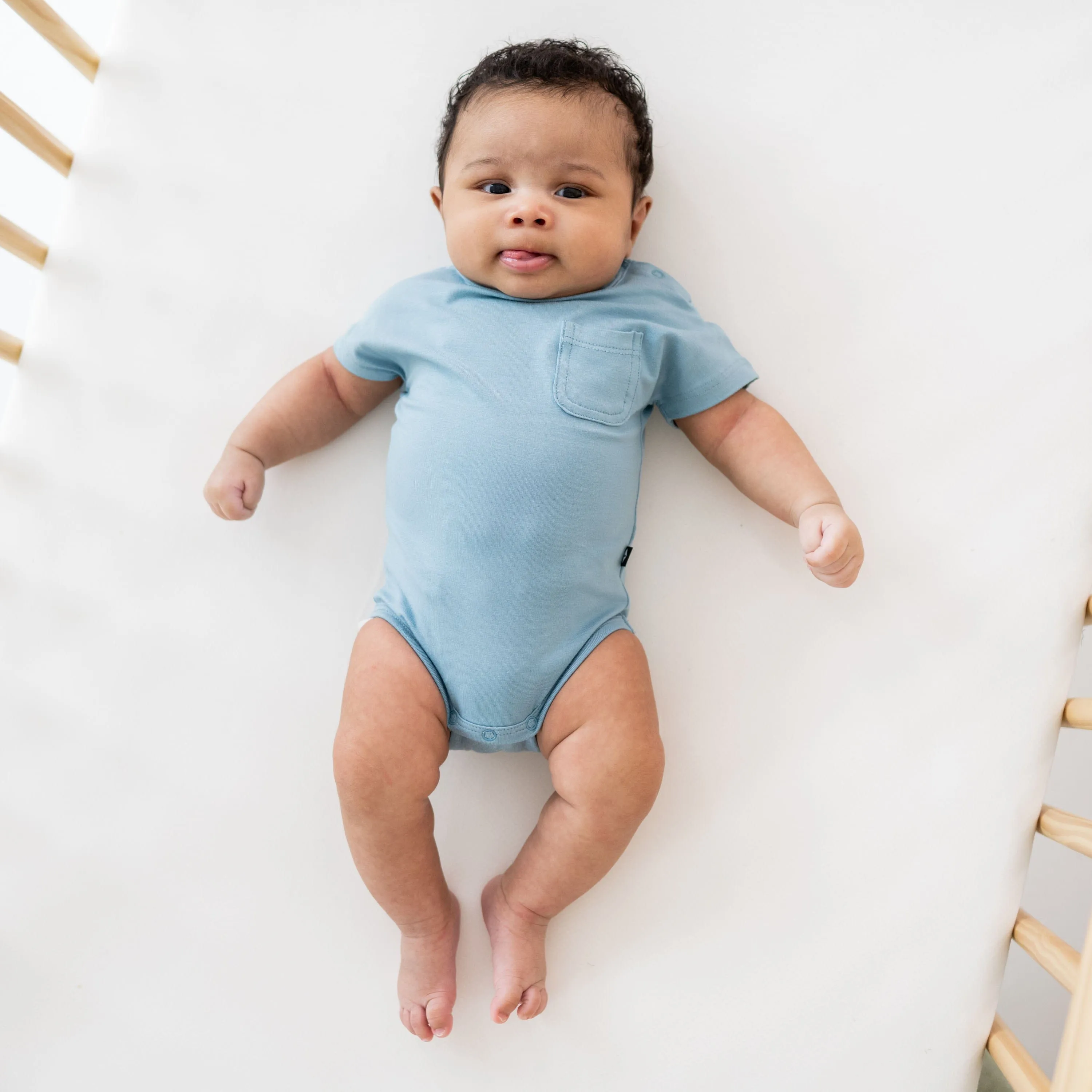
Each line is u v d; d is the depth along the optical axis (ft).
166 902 3.49
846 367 3.58
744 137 3.62
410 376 3.30
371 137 3.63
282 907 3.50
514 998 3.18
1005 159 3.59
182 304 3.60
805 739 3.52
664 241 3.60
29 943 3.46
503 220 3.01
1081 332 3.54
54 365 3.58
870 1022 3.41
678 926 3.48
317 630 3.58
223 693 3.56
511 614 3.06
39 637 3.55
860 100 3.60
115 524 3.58
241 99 3.61
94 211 3.59
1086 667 4.54
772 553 3.57
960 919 3.43
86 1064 3.42
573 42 3.42
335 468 3.60
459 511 3.05
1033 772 3.45
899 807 3.49
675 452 3.59
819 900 3.48
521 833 3.51
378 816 3.01
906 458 3.55
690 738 3.53
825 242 3.60
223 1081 3.42
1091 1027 2.52
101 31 4.15
